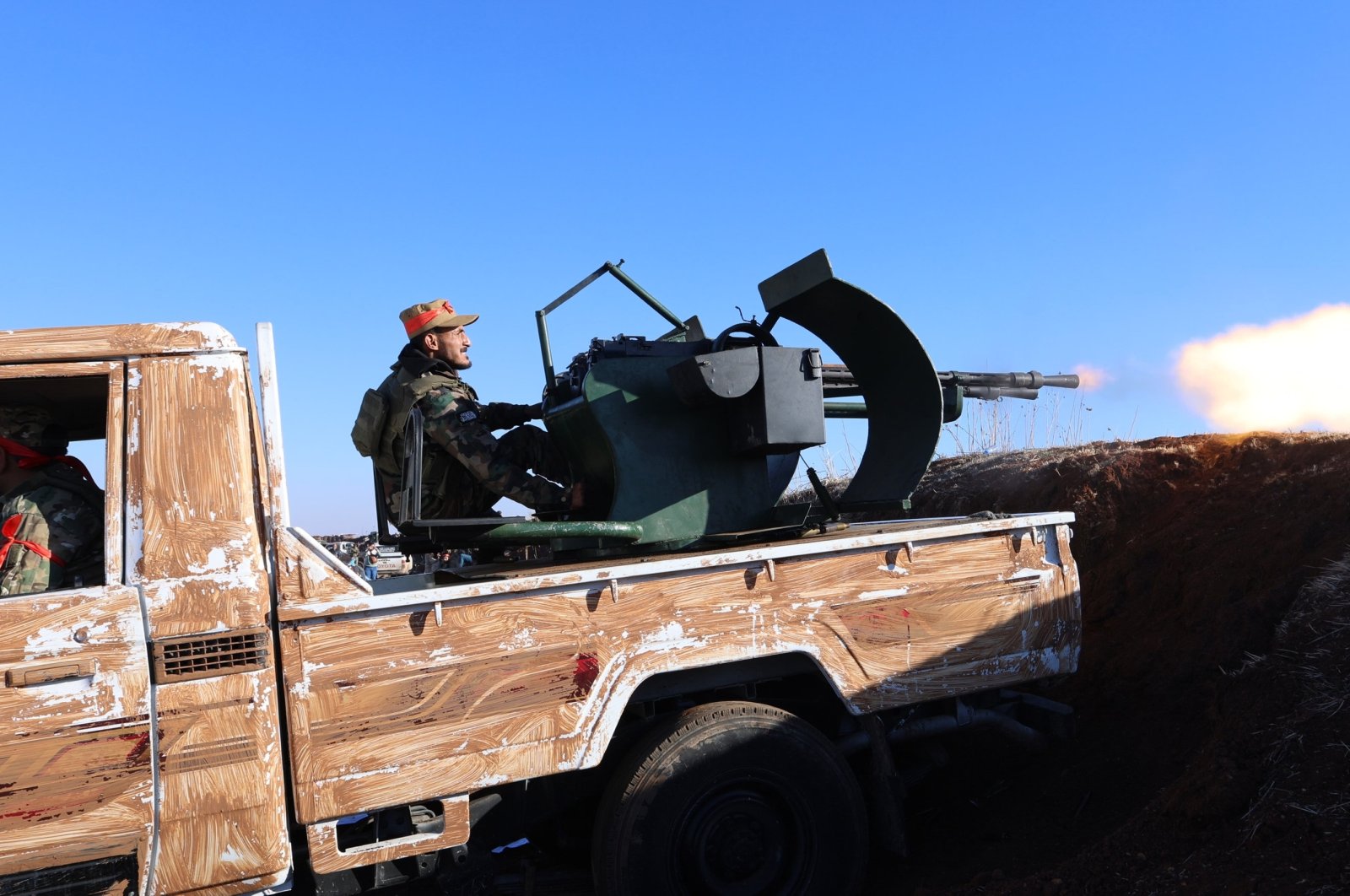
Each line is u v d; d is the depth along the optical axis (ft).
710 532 12.82
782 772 10.39
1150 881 9.35
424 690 9.05
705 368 11.98
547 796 10.41
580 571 9.66
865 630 10.82
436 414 12.43
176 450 8.69
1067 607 11.94
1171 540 15.79
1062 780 12.83
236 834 8.39
